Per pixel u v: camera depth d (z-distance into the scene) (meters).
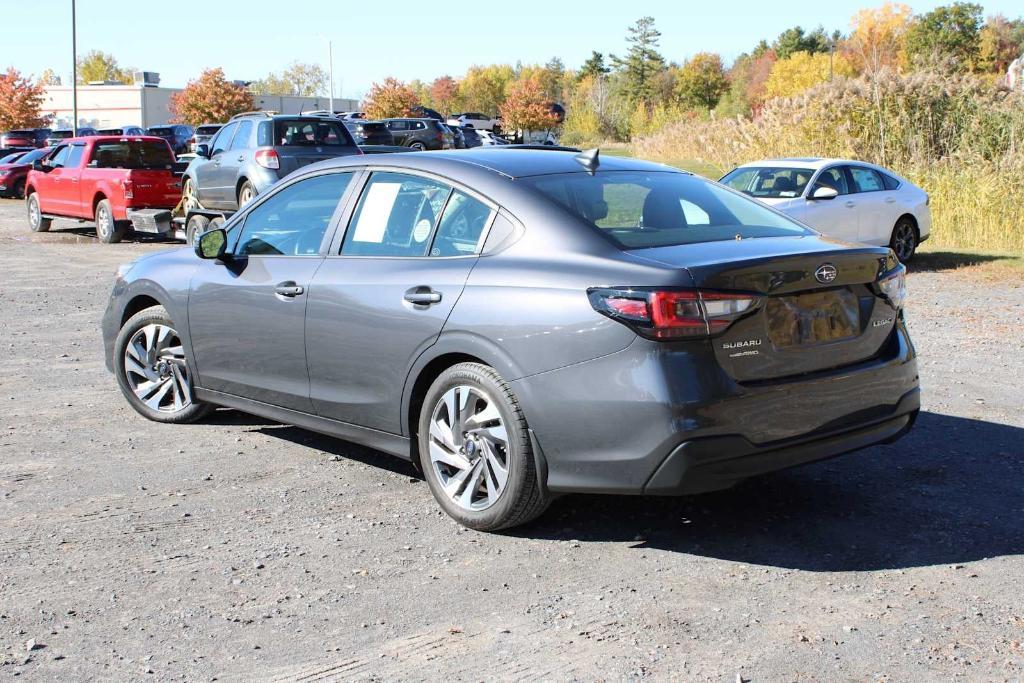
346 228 5.25
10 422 6.51
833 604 3.81
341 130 17.08
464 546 4.43
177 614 3.79
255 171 16.06
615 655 3.44
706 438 3.97
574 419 4.14
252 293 5.56
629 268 4.11
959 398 7.00
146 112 76.19
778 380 4.16
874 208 14.82
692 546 4.40
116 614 3.79
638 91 114.94
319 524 4.70
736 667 3.35
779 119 22.12
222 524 4.70
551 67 128.88
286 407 5.53
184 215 18.09
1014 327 9.85
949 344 9.02
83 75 134.12
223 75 67.69
